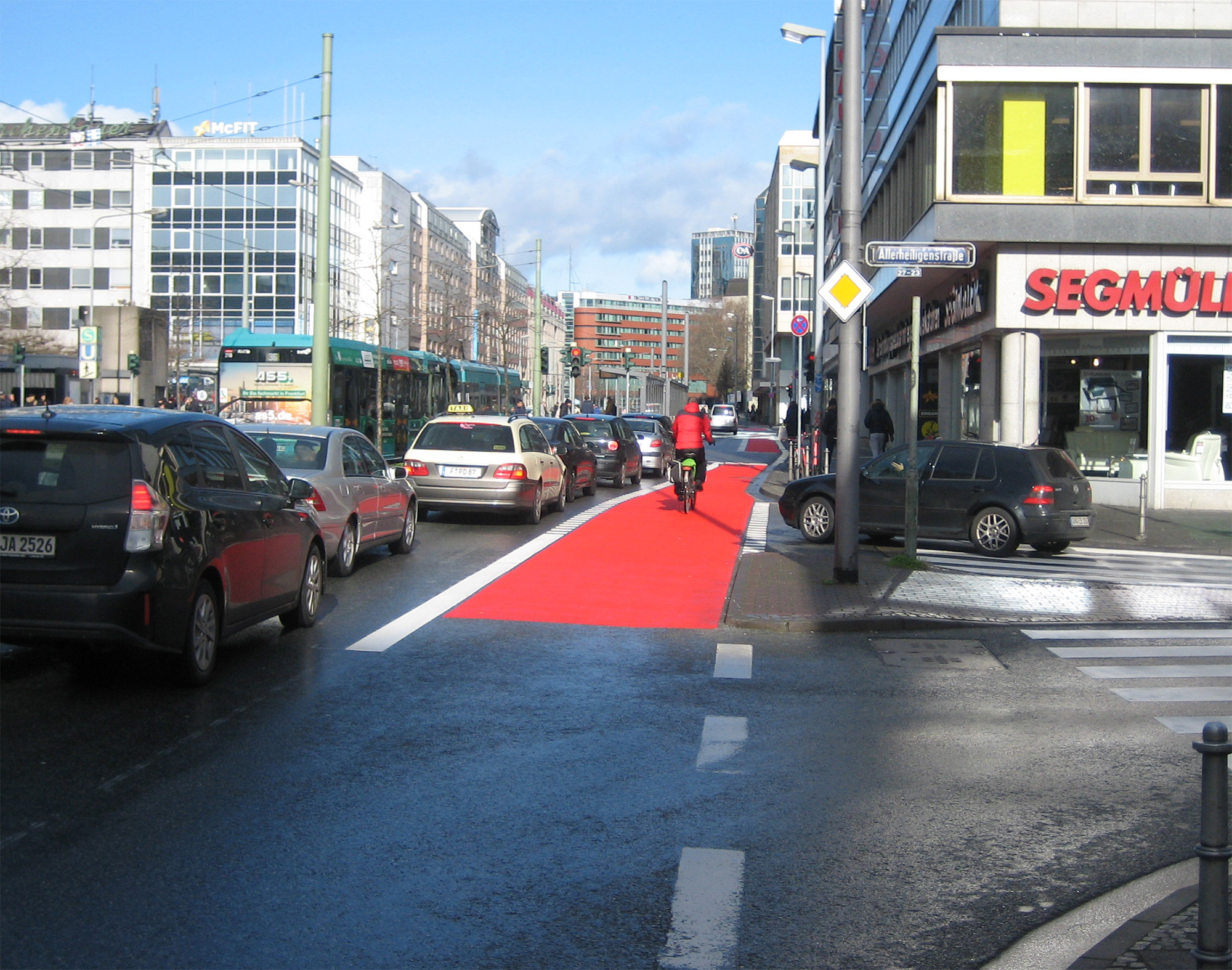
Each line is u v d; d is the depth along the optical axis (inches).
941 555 653.9
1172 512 879.7
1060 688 339.9
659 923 173.8
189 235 3147.1
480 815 220.2
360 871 190.9
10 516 288.5
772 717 300.7
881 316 1617.9
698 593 500.4
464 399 1883.6
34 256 3164.4
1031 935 171.6
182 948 161.2
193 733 269.3
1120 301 877.8
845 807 229.8
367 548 557.6
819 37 1283.2
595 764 254.8
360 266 3602.4
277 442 520.7
